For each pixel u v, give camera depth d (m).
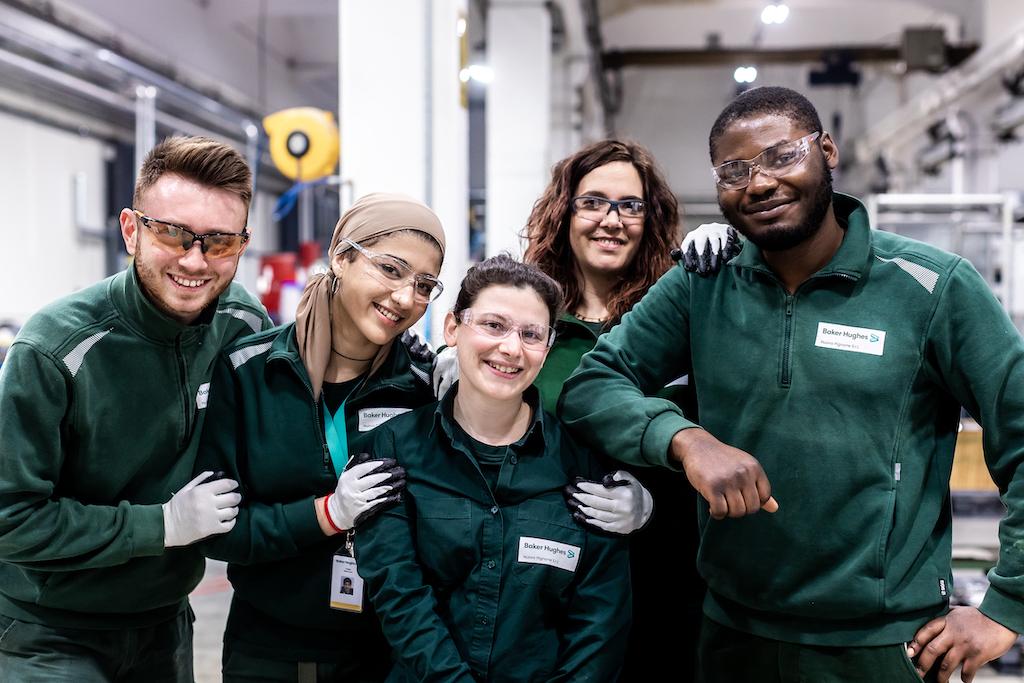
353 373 1.60
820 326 1.32
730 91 12.98
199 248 1.41
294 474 1.51
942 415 1.35
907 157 12.15
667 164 13.08
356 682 1.54
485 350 1.37
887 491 1.29
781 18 7.77
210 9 8.24
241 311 1.76
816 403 1.31
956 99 9.70
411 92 3.05
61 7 5.97
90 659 1.57
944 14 9.75
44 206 6.85
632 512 1.42
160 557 1.57
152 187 1.40
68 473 1.52
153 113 6.52
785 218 1.29
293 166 3.49
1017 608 1.21
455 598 1.38
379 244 1.47
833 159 1.33
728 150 1.32
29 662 1.54
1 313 6.40
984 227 6.04
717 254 1.46
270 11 8.26
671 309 1.50
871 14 10.13
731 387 1.39
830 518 1.31
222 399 1.55
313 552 1.50
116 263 7.62
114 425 1.49
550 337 1.45
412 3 3.03
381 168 3.07
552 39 7.39
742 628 1.41
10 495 1.39
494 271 1.42
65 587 1.52
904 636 1.29
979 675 3.41
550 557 1.37
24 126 6.62
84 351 1.44
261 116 9.29
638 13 10.34
